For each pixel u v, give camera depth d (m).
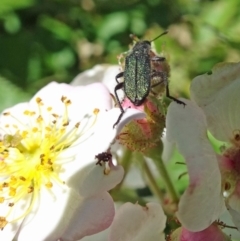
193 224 0.06
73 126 0.08
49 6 0.15
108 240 0.07
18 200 0.08
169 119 0.07
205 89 0.07
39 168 0.08
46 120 0.08
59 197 0.08
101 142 0.07
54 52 0.15
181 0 0.15
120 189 0.09
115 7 0.16
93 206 0.07
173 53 0.12
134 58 0.07
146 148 0.08
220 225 0.07
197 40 0.13
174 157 0.10
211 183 0.07
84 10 0.16
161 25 0.15
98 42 0.16
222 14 0.13
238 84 0.07
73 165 0.08
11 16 0.15
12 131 0.09
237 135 0.08
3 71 0.14
